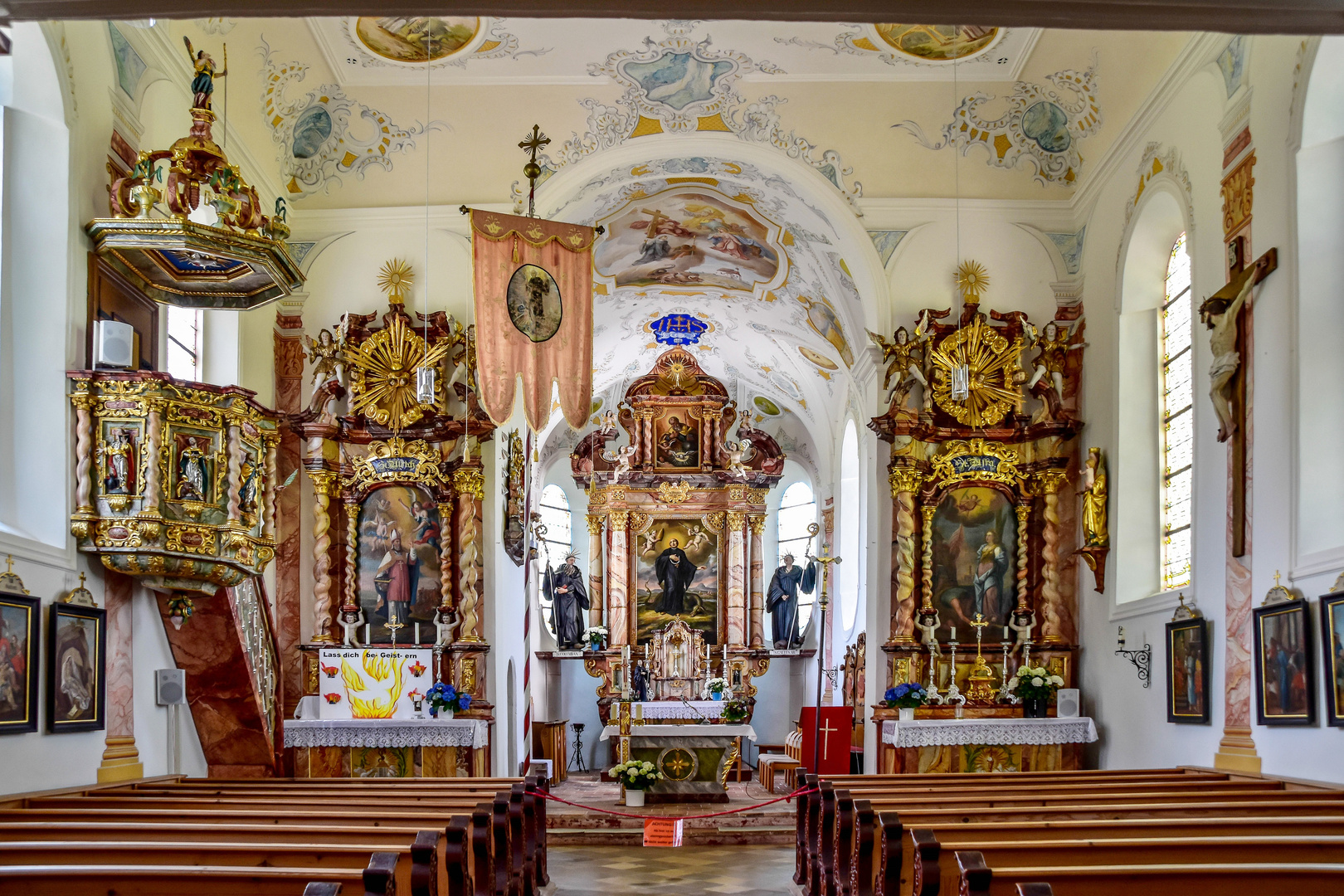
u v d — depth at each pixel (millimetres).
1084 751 16594
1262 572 11656
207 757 13797
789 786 20734
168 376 11055
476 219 14773
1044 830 7387
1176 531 15320
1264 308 11766
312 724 15625
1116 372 16156
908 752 16156
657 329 26562
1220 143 13078
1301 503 10930
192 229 11109
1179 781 10953
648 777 17516
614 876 12852
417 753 15938
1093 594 16656
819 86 17531
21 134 11117
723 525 28500
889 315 18016
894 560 17750
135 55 12742
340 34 16250
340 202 17953
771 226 20250
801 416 28266
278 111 17016
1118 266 16219
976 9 6086
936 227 18172
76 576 10945
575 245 15406
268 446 12445
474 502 17172
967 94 17516
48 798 9328
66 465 10844
